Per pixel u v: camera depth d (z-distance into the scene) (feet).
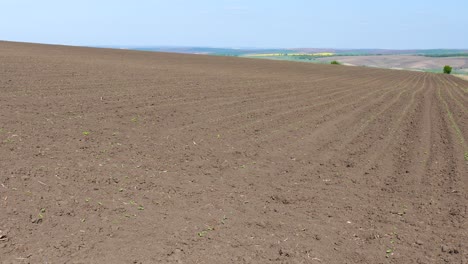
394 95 79.51
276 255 16.37
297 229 18.83
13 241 15.55
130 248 15.96
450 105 67.05
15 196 18.95
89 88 51.06
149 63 108.58
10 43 157.28
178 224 18.35
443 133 41.60
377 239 18.22
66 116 35.40
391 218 20.51
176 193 21.93
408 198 23.30
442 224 19.92
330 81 107.04
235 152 30.55
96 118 35.99
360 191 24.29
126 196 20.75
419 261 16.42
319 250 17.02
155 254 15.69
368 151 33.55
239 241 17.28
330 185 25.09
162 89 56.95
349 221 20.01
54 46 159.12
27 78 53.67
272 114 46.85
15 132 28.94
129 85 57.36
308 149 33.12
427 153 33.19
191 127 36.83
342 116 49.75
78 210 18.56
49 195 19.57
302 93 70.49
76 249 15.52
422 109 60.03
